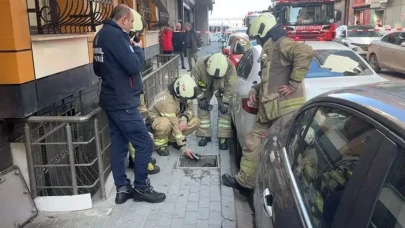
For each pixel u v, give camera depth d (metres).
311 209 1.90
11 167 3.57
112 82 3.55
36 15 4.14
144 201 4.02
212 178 4.65
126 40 3.50
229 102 5.52
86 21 4.79
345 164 1.73
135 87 3.66
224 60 5.07
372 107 1.69
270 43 3.86
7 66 3.35
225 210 3.87
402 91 1.90
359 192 1.51
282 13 15.99
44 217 3.70
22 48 3.42
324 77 5.49
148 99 6.16
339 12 16.12
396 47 14.05
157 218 3.71
